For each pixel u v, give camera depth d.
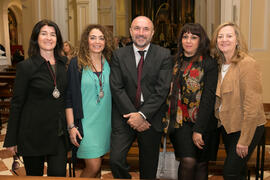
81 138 2.17
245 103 1.86
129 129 2.19
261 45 5.07
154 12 19.23
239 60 1.92
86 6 10.22
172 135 2.23
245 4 5.15
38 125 1.96
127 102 2.08
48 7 7.20
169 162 2.26
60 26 7.25
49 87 1.96
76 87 2.16
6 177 1.29
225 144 2.13
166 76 2.10
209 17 6.87
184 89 2.10
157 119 2.17
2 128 5.26
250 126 1.85
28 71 1.91
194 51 2.11
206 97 2.02
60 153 2.05
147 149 2.20
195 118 2.09
